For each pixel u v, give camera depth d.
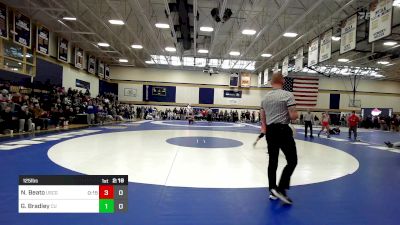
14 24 13.23
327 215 3.05
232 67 28.14
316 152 8.05
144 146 7.87
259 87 30.89
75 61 20.61
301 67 16.58
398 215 3.12
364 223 2.86
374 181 4.71
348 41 10.72
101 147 7.40
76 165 5.08
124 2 13.89
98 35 16.75
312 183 4.45
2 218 2.65
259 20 15.61
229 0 13.09
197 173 4.83
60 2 13.35
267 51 22.67
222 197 3.56
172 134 11.85
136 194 3.55
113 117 21.89
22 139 8.48
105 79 28.30
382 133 19.00
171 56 26.38
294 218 2.93
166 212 2.97
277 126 3.32
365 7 12.68
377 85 31.62
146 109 29.48
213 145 8.61
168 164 5.50
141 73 30.06
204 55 24.77
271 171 3.43
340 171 5.47
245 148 8.12
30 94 14.45
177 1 12.01
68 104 15.48
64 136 9.68
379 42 17.39
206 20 16.11
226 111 29.81
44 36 16.14
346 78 31.17
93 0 13.57
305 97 28.73
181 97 30.42
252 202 3.40
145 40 21.12
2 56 12.82
